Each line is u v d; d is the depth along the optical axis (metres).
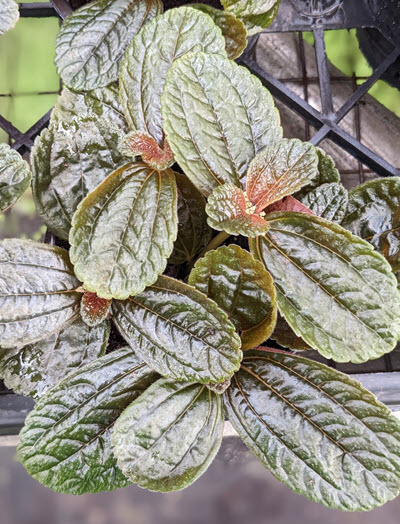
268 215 0.24
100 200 0.23
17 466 0.36
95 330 0.25
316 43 0.34
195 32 0.24
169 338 0.23
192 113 0.23
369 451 0.23
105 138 0.25
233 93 0.23
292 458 0.23
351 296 0.23
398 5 0.34
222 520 0.38
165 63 0.24
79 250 0.22
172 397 0.23
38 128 0.31
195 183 0.23
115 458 0.24
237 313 0.24
